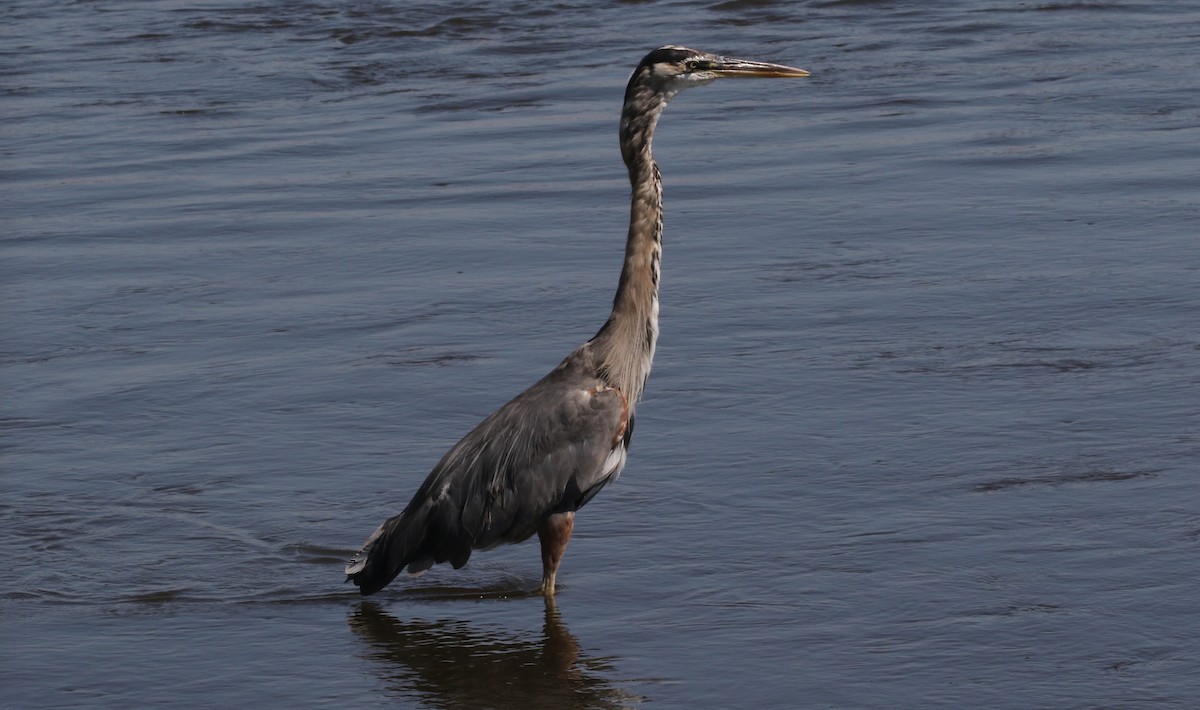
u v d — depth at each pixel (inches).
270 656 391.9
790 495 474.0
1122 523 442.3
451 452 424.8
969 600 402.6
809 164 914.1
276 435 538.9
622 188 874.8
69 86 1228.5
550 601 419.8
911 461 494.0
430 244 776.9
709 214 812.6
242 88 1211.9
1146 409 527.8
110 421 555.8
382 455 519.2
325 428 544.4
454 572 443.5
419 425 545.6
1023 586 408.8
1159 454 489.4
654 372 587.2
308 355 621.9
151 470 511.2
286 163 965.8
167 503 485.4
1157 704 348.2
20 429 549.3
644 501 474.6
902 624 392.2
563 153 965.2
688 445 516.1
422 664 386.0
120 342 645.3
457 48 1347.2
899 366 582.2
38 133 1067.3
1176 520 442.3
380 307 681.0
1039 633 383.6
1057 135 957.8
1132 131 956.6
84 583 433.4
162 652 393.4
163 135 1053.2
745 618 400.5
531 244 771.4
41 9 1608.0
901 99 1087.0
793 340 617.0
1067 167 879.1
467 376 591.5
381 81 1225.4
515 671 380.5
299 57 1328.7
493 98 1139.9
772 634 390.9
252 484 498.0
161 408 568.1
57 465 516.1
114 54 1360.7
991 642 380.2
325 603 423.5
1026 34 1314.0
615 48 1318.9
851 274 701.3
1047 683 359.9
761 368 586.6
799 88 1141.1
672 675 373.7
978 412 532.7
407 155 977.5
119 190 908.0
